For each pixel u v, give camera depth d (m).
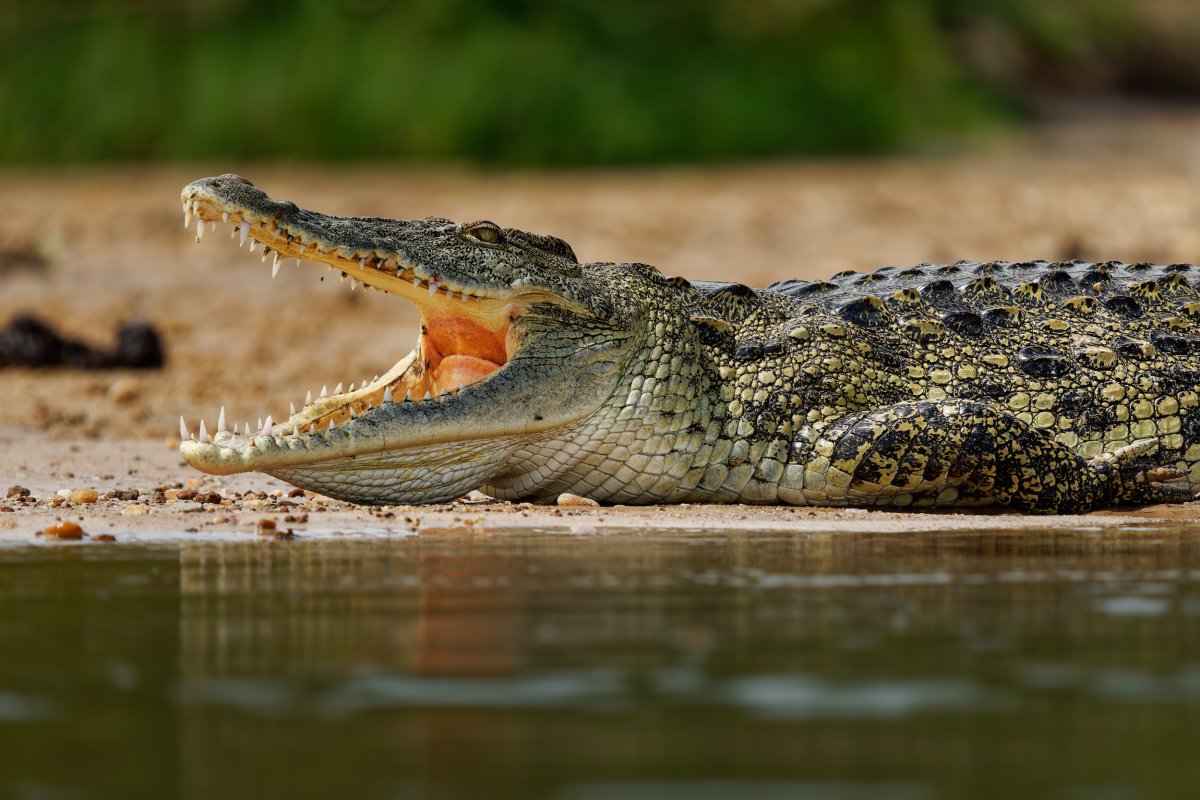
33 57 88.12
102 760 8.05
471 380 21.11
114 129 84.19
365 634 11.24
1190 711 9.08
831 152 83.75
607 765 7.98
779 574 14.19
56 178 78.12
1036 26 114.62
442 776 7.77
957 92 92.56
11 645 10.85
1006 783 7.74
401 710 9.06
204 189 18.61
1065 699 9.36
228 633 11.29
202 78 85.25
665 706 9.17
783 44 89.81
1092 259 49.50
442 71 83.31
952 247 51.97
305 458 18.83
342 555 15.43
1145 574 14.25
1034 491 20.64
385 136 81.94
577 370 20.19
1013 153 84.25
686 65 86.12
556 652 10.63
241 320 45.03
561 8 87.38
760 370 21.19
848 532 17.83
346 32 85.75
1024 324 22.84
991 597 12.88
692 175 73.75
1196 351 22.89
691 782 7.71
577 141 80.25
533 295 20.00
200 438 18.77
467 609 12.26
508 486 21.39
